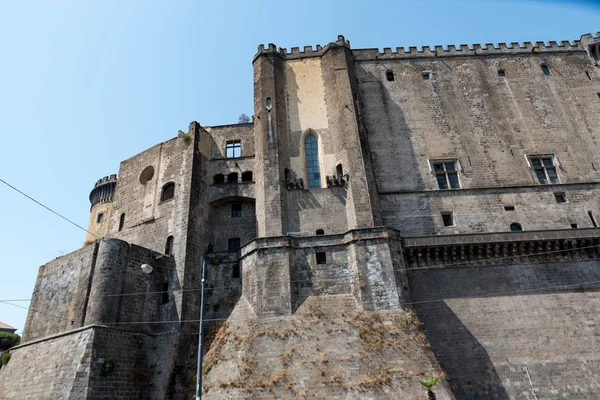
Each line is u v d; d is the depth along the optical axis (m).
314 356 26.73
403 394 24.78
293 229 35.19
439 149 40.16
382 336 27.61
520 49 46.72
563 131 41.50
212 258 36.22
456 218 36.66
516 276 32.94
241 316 30.95
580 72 45.28
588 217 37.03
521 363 29.44
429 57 45.69
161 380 29.59
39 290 37.06
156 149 43.94
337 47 43.22
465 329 30.73
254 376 26.03
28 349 32.91
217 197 39.94
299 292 31.00
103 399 26.69
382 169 39.06
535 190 38.22
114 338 29.33
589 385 28.64
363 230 32.34
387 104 42.50
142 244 39.00
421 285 32.47
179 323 32.06
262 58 42.75
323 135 39.69
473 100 43.06
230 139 43.53
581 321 31.11
